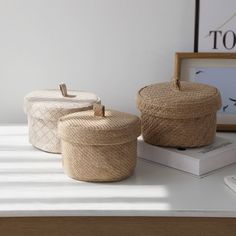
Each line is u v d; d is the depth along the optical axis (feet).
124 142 3.07
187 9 4.01
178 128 3.34
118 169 3.12
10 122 4.30
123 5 4.02
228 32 3.98
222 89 4.05
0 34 4.09
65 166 3.22
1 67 4.17
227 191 3.07
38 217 2.97
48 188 3.07
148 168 3.40
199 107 3.27
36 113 3.53
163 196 2.98
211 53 3.98
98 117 3.21
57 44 4.12
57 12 4.05
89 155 3.07
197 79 4.04
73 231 2.99
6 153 3.62
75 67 4.17
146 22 4.05
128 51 4.12
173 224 2.97
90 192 3.02
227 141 3.59
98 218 2.97
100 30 4.08
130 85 4.19
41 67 4.17
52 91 3.91
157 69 4.15
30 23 4.08
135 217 2.97
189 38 4.06
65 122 3.12
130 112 4.25
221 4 3.94
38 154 3.61
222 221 2.96
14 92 4.23
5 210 2.78
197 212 2.81
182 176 3.27
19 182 3.15
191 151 3.39
